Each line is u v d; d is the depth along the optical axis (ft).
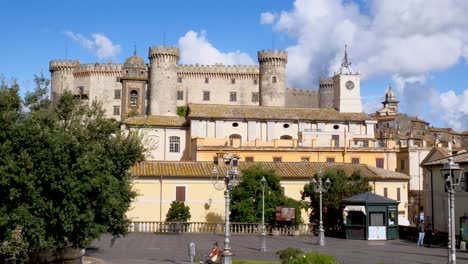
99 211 94.07
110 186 91.97
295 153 273.54
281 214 188.85
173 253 134.72
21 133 83.71
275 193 196.65
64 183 83.97
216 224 195.52
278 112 309.42
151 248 145.38
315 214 200.54
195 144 272.92
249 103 463.83
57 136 85.61
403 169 317.63
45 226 85.76
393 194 224.94
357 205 178.50
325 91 497.46
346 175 205.57
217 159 221.87
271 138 299.38
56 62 476.13
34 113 87.71
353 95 375.86
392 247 154.40
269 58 457.27
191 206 208.33
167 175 207.72
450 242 92.58
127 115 369.71
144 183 207.21
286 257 106.42
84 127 97.35
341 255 134.10
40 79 95.35
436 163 199.62
